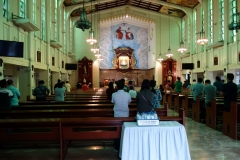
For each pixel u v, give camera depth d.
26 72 12.84
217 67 18.09
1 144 5.81
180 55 27.50
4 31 9.90
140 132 4.08
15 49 8.75
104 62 31.98
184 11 24.11
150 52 31.06
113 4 26.28
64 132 4.66
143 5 26.64
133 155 4.05
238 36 14.98
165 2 23.31
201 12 21.72
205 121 9.01
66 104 7.95
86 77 27.78
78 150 5.53
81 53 28.09
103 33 32.00
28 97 12.02
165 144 4.11
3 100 6.36
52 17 17.89
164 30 28.33
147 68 32.50
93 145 5.88
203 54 20.89
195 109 9.52
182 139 4.12
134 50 32.47
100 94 13.70
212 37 19.27
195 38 23.56
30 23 11.00
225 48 16.62
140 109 4.57
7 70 12.70
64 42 22.39
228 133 6.82
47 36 16.31
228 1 16.33
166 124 4.30
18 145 5.85
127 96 5.34
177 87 14.30
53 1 18.06
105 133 4.71
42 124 4.69
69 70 24.05
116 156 5.12
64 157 5.04
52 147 5.79
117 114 5.30
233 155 5.15
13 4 10.88
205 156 5.09
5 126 4.65
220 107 8.07
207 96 8.45
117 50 31.88
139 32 32.56
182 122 4.76
